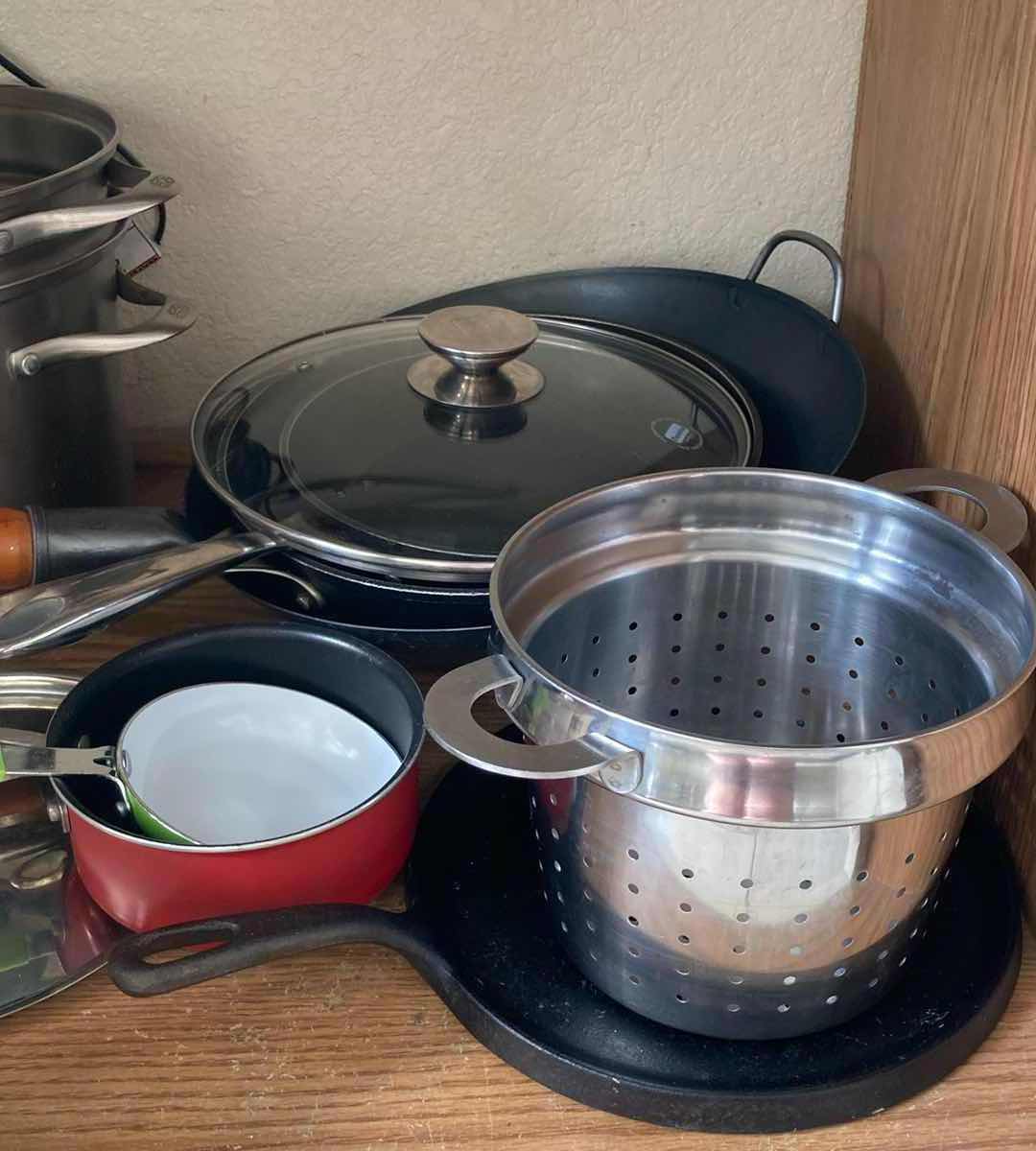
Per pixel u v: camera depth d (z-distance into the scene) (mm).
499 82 821
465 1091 514
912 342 752
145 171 725
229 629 624
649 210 876
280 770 618
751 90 837
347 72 813
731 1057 507
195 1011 544
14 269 639
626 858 475
